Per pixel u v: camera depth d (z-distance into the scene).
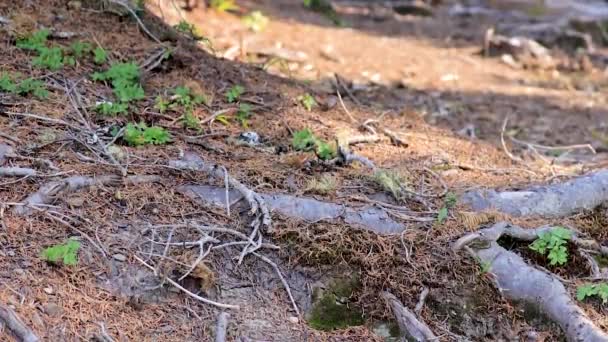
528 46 9.68
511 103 7.58
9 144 4.82
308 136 5.43
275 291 4.54
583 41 10.48
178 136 5.22
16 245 4.36
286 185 4.98
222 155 5.15
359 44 9.09
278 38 8.17
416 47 9.66
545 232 4.86
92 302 4.28
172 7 6.96
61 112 5.14
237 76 6.11
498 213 4.97
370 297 4.59
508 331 4.59
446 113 6.93
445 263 4.70
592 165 5.86
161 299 4.40
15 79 5.31
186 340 4.29
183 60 6.00
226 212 4.73
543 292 4.62
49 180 4.66
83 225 4.52
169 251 4.51
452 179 5.37
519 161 5.85
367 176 5.15
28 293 4.21
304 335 4.41
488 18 12.41
